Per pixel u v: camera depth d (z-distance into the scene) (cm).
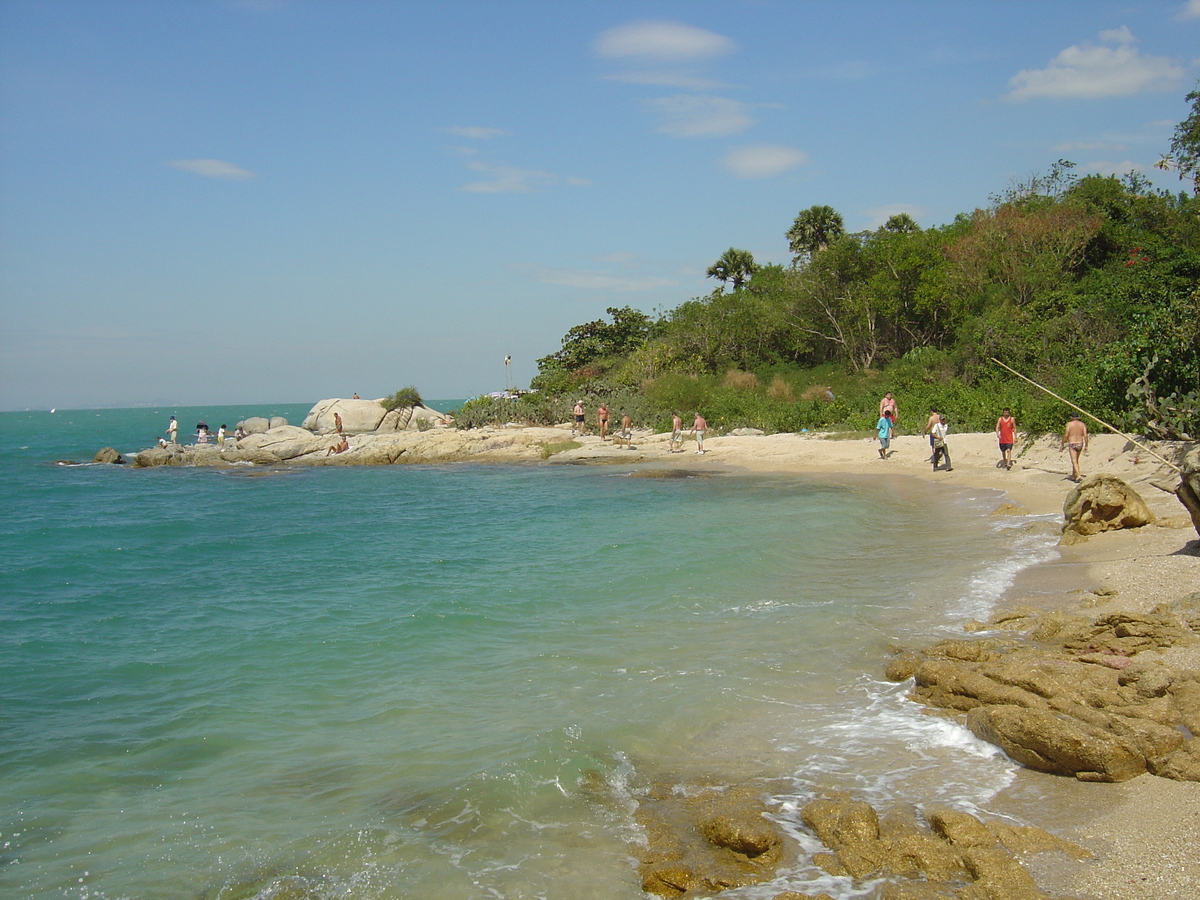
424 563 1645
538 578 1435
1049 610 1030
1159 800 570
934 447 2506
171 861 579
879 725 752
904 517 1848
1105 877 489
